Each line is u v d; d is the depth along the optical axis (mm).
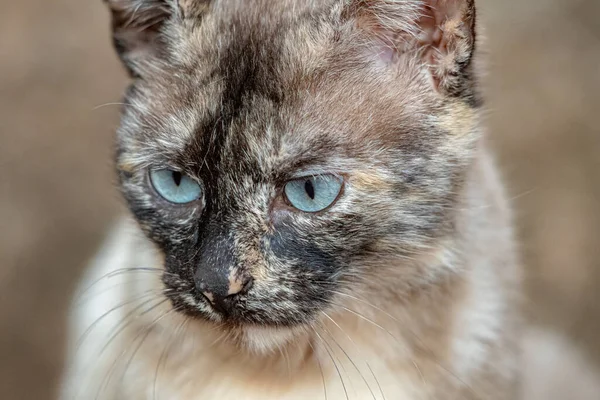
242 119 377
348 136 379
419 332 419
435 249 404
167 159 393
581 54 733
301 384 424
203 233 384
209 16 397
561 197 650
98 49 732
